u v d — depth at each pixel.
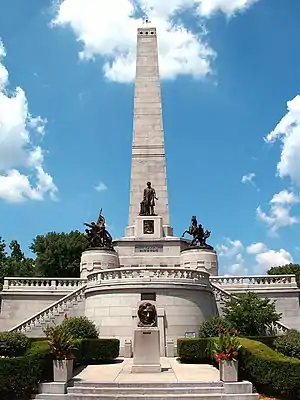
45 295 46.69
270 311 36.66
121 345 36.50
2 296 46.72
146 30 65.69
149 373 24.12
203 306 39.22
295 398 20.20
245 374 22.36
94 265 51.72
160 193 59.00
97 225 54.19
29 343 25.67
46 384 20.56
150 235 55.03
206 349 29.00
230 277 47.44
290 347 27.47
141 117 61.78
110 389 20.31
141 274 38.97
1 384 19.48
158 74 63.69
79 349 27.77
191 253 52.44
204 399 19.48
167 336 36.59
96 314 38.81
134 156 60.28
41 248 79.25
